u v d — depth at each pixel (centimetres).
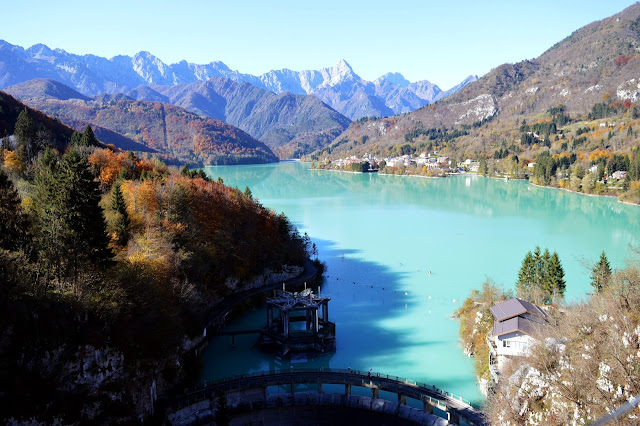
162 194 11919
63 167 8350
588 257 16925
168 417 7550
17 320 6225
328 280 15050
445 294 13625
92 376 6744
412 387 8106
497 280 14738
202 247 11644
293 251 15275
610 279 8488
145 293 8150
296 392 8675
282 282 14088
